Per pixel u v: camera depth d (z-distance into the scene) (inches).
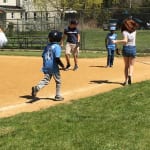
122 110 390.3
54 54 446.0
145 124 340.8
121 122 347.6
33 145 294.2
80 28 1389.0
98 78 614.5
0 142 302.4
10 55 1041.5
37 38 1347.2
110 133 317.4
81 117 367.9
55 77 454.9
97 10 1382.9
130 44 532.4
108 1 2869.1
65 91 507.8
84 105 419.5
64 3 2472.9
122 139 303.1
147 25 1707.7
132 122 346.6
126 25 532.7
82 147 288.0
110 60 764.6
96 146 289.3
